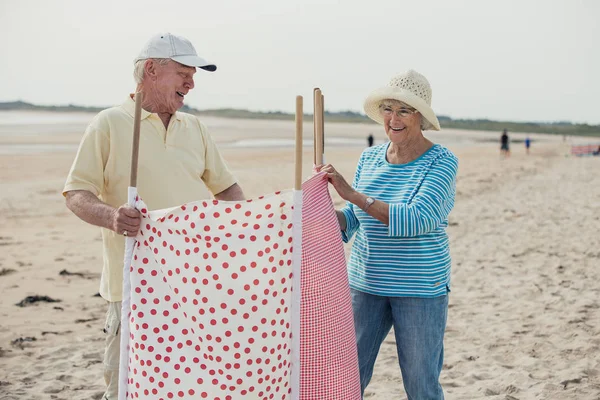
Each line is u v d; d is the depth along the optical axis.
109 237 3.50
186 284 2.76
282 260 2.80
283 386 2.88
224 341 2.75
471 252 9.99
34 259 9.28
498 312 6.79
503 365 5.31
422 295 3.35
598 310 6.71
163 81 3.45
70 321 6.56
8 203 14.34
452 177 3.39
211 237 2.73
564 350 5.57
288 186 19.55
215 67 3.52
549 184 22.77
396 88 3.31
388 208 3.20
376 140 67.94
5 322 6.47
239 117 184.38
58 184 17.75
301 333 3.02
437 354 3.44
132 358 2.83
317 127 3.29
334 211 3.20
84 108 179.62
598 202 16.64
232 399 2.75
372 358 3.61
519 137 129.50
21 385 4.93
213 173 3.89
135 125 2.76
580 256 9.50
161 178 3.50
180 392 2.78
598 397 4.61
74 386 4.93
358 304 3.52
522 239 11.05
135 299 2.80
